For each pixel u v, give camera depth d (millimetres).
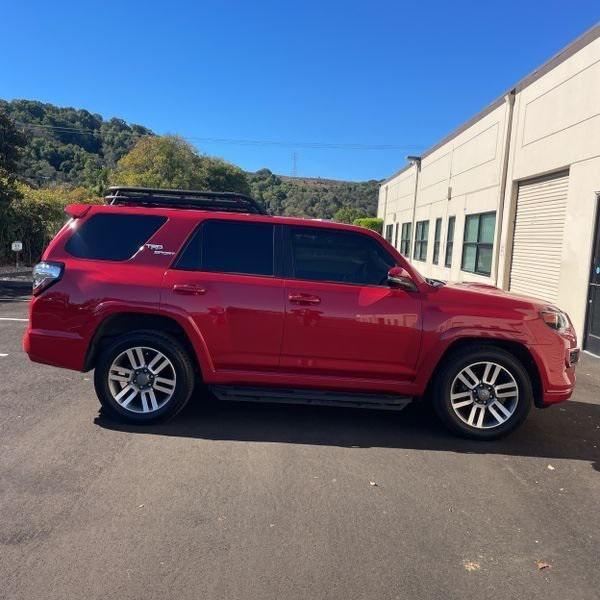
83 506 3668
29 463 4297
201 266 5219
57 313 5133
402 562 3186
